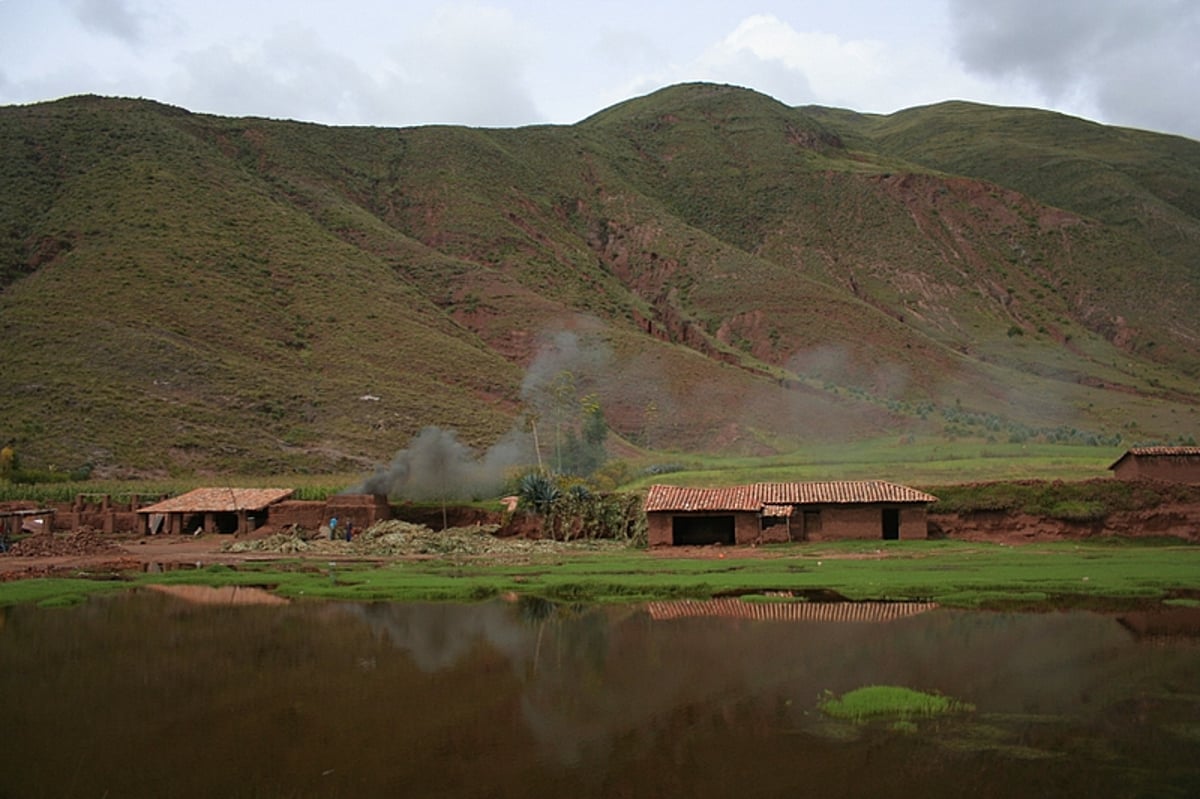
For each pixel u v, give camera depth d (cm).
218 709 1627
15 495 5447
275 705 1648
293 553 4253
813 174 18362
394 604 2775
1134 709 1543
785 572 3198
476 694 1702
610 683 1764
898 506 4138
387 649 2106
